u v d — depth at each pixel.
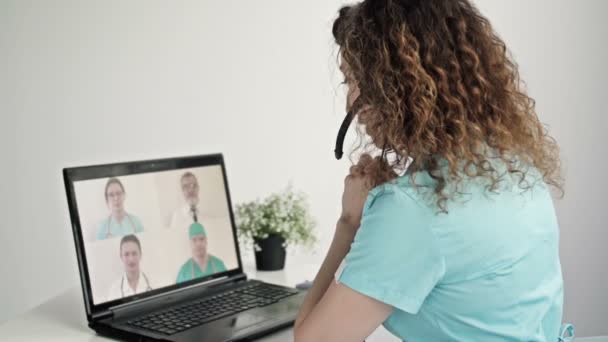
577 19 2.71
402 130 1.00
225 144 2.83
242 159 2.83
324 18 2.75
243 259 2.42
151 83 2.82
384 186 1.01
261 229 1.92
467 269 0.98
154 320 1.40
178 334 1.31
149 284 1.53
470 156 0.97
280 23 2.77
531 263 1.02
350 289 1.00
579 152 2.76
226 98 2.81
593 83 2.73
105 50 2.81
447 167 0.99
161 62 2.80
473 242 0.97
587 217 2.79
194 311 1.46
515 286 1.00
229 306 1.51
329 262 1.19
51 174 2.90
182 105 2.82
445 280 0.99
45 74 2.84
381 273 0.98
